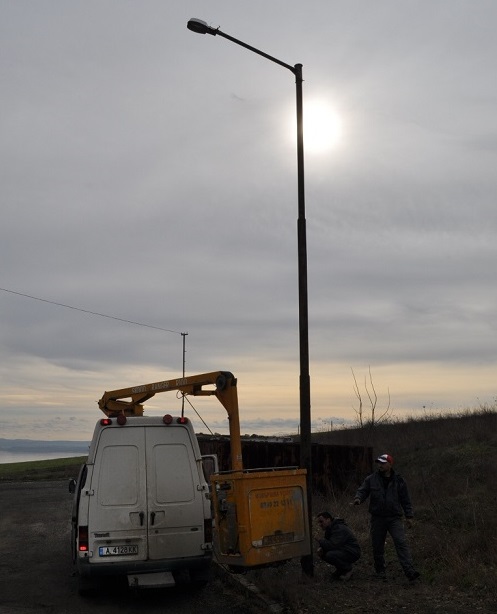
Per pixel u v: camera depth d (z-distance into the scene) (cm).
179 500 966
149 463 970
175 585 977
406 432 2559
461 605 782
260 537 902
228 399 1193
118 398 1525
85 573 916
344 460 1742
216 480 932
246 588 927
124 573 926
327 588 902
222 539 922
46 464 5006
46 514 1912
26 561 1228
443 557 980
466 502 1343
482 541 1011
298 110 1098
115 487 951
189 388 1285
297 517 952
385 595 852
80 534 927
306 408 1016
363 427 2794
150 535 943
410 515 945
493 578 850
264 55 1093
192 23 1066
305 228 1071
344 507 1480
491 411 2820
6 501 2273
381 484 962
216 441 2162
